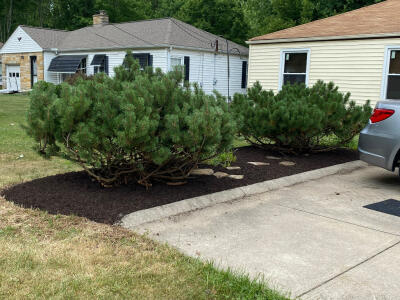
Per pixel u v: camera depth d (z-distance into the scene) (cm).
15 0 4744
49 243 360
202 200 490
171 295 286
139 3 4162
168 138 471
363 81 1183
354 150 864
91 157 459
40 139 479
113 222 415
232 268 329
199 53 2144
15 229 388
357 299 287
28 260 324
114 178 501
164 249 360
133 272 314
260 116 725
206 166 653
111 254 344
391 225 437
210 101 513
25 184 527
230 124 485
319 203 513
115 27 2575
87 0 3944
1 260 322
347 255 359
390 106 564
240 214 464
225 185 551
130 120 424
